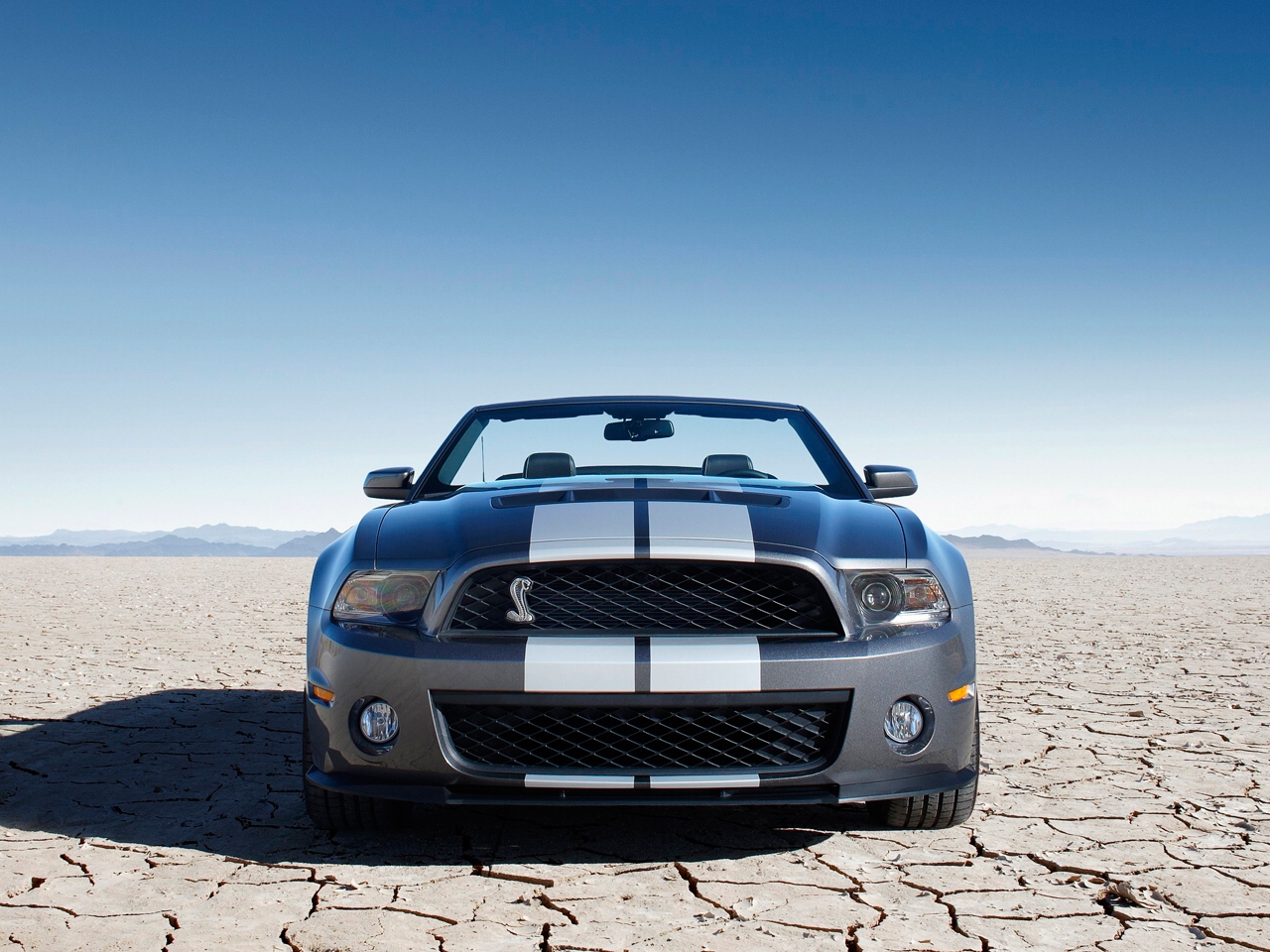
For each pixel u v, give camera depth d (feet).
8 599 40.09
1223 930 7.20
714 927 7.21
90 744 13.70
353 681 8.43
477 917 7.38
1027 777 11.65
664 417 13.03
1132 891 7.91
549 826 9.67
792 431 12.85
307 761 9.09
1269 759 12.65
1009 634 27.71
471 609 8.39
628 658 7.93
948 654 8.61
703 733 8.11
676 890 7.96
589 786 7.92
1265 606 37.47
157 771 12.10
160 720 15.44
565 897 7.78
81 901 7.73
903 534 9.29
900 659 8.32
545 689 7.95
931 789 8.49
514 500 9.79
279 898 7.77
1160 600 40.73
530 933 7.10
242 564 83.71
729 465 12.29
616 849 8.97
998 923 7.31
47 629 28.96
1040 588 49.19
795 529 8.86
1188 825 9.76
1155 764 12.36
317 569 9.67
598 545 8.36
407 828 9.61
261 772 12.04
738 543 8.45
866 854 8.85
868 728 8.19
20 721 15.33
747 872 8.36
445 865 8.55
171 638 26.78
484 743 8.20
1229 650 23.98
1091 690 17.98
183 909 7.55
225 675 20.08
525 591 8.27
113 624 30.50
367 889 7.97
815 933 7.11
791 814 10.10
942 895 7.86
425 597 8.48
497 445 12.62
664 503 9.37
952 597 8.93
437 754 8.13
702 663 7.93
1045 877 8.30
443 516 9.50
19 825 9.82
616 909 7.54
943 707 8.52
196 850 8.99
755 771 8.02
